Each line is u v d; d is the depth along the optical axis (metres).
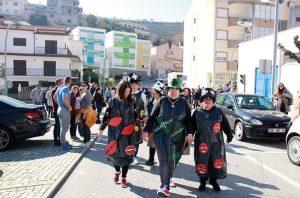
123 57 97.81
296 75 20.17
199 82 52.78
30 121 10.04
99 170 7.91
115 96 6.53
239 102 13.13
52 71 56.44
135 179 7.18
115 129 6.42
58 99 9.88
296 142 8.70
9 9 136.62
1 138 9.81
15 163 8.15
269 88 23.14
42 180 6.73
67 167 7.77
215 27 48.16
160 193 5.86
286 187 6.80
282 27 49.06
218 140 6.16
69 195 6.16
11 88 54.72
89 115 10.23
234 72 48.28
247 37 47.59
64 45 57.50
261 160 9.19
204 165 6.18
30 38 56.03
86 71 64.88
